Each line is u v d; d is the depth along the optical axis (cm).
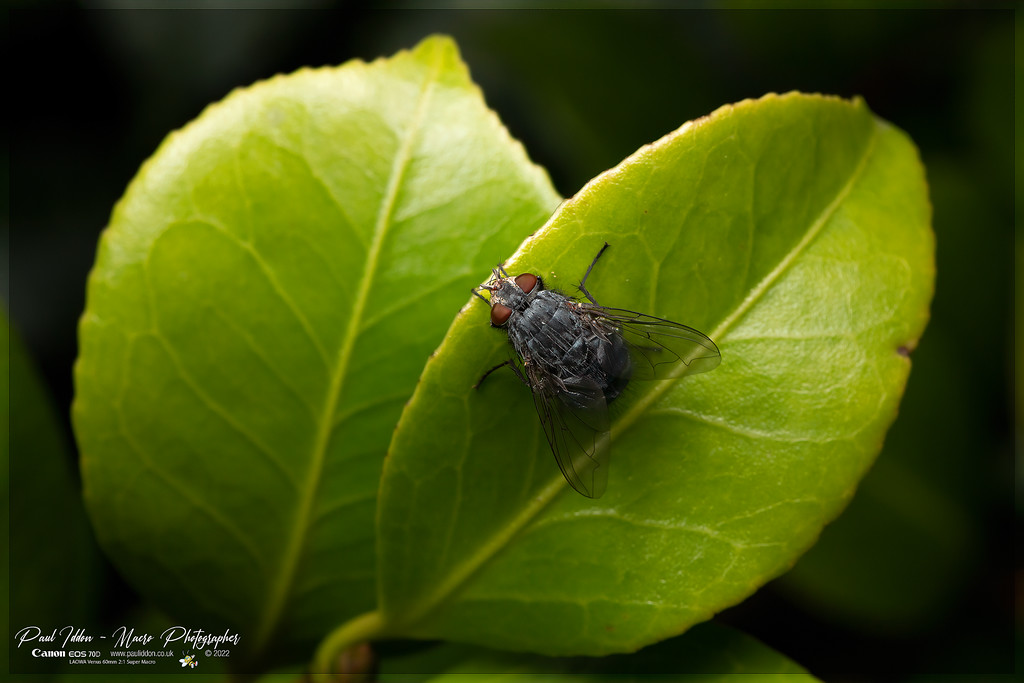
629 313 16
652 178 15
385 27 23
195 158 16
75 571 17
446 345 15
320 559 16
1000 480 19
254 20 22
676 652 16
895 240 16
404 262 16
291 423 16
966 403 19
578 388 16
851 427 15
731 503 15
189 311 16
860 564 18
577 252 15
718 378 16
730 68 20
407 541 16
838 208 16
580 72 20
